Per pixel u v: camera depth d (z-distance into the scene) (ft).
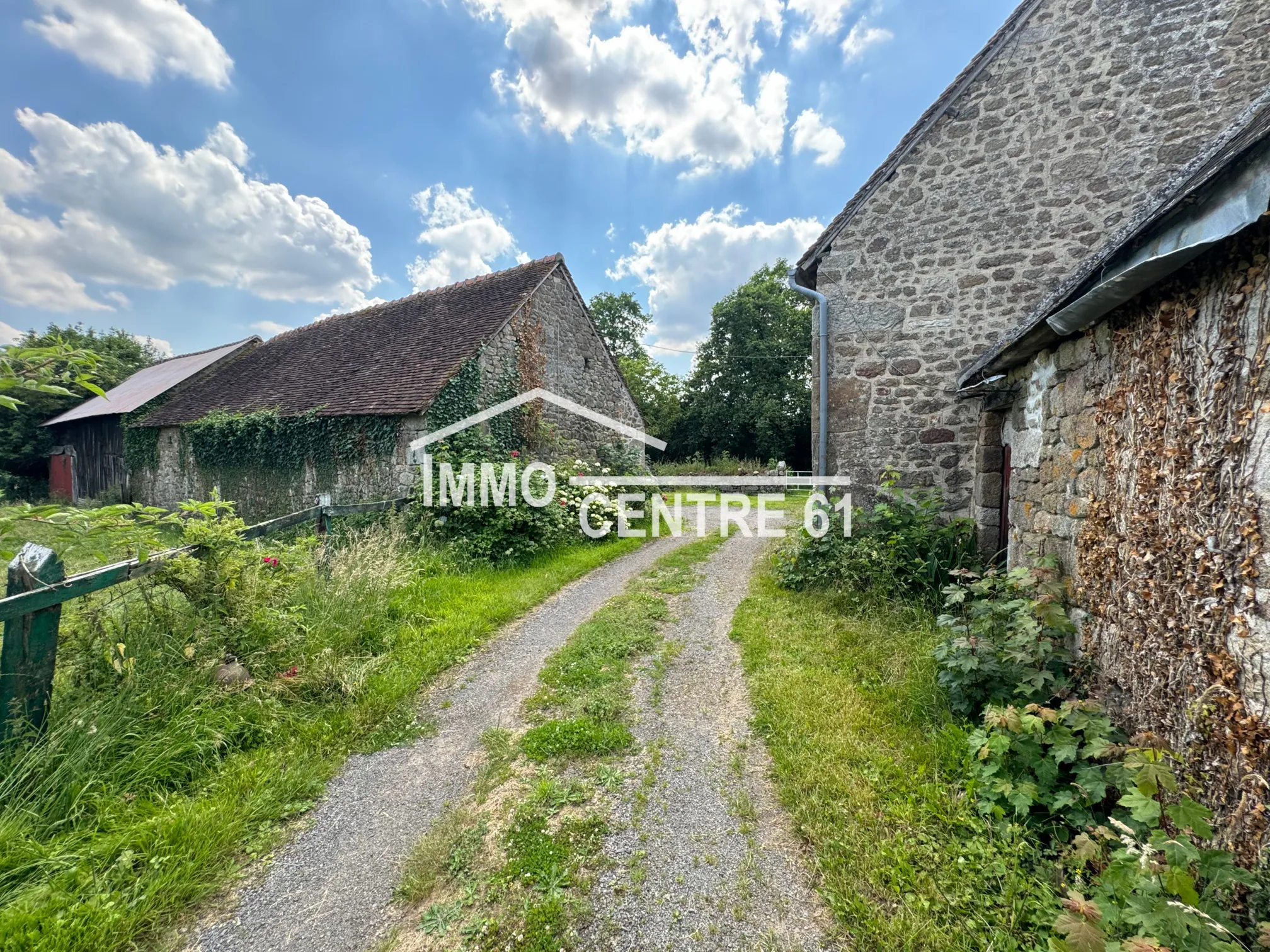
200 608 10.63
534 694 11.09
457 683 11.64
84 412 47.96
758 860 6.70
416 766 8.80
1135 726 7.42
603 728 9.59
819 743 8.80
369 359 33.96
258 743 9.02
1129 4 15.69
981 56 17.04
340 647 12.12
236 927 5.90
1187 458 6.47
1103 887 5.50
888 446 18.62
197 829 6.86
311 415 29.81
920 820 7.00
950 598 10.39
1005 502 16.06
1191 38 15.28
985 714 7.50
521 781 8.35
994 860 6.21
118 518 9.20
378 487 27.86
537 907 6.05
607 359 43.11
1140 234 6.43
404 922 5.98
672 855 6.81
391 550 16.79
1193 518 6.35
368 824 7.49
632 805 7.73
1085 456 9.07
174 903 6.04
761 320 86.79
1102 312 7.47
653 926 5.84
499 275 37.96
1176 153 15.51
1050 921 5.39
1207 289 6.16
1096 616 8.54
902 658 11.68
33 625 7.74
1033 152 16.81
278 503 32.86
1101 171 16.17
